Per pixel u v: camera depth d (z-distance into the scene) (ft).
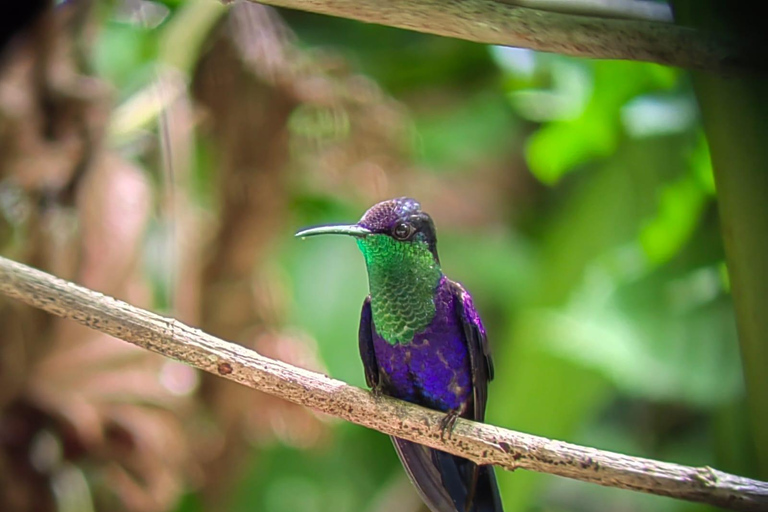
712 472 4.32
